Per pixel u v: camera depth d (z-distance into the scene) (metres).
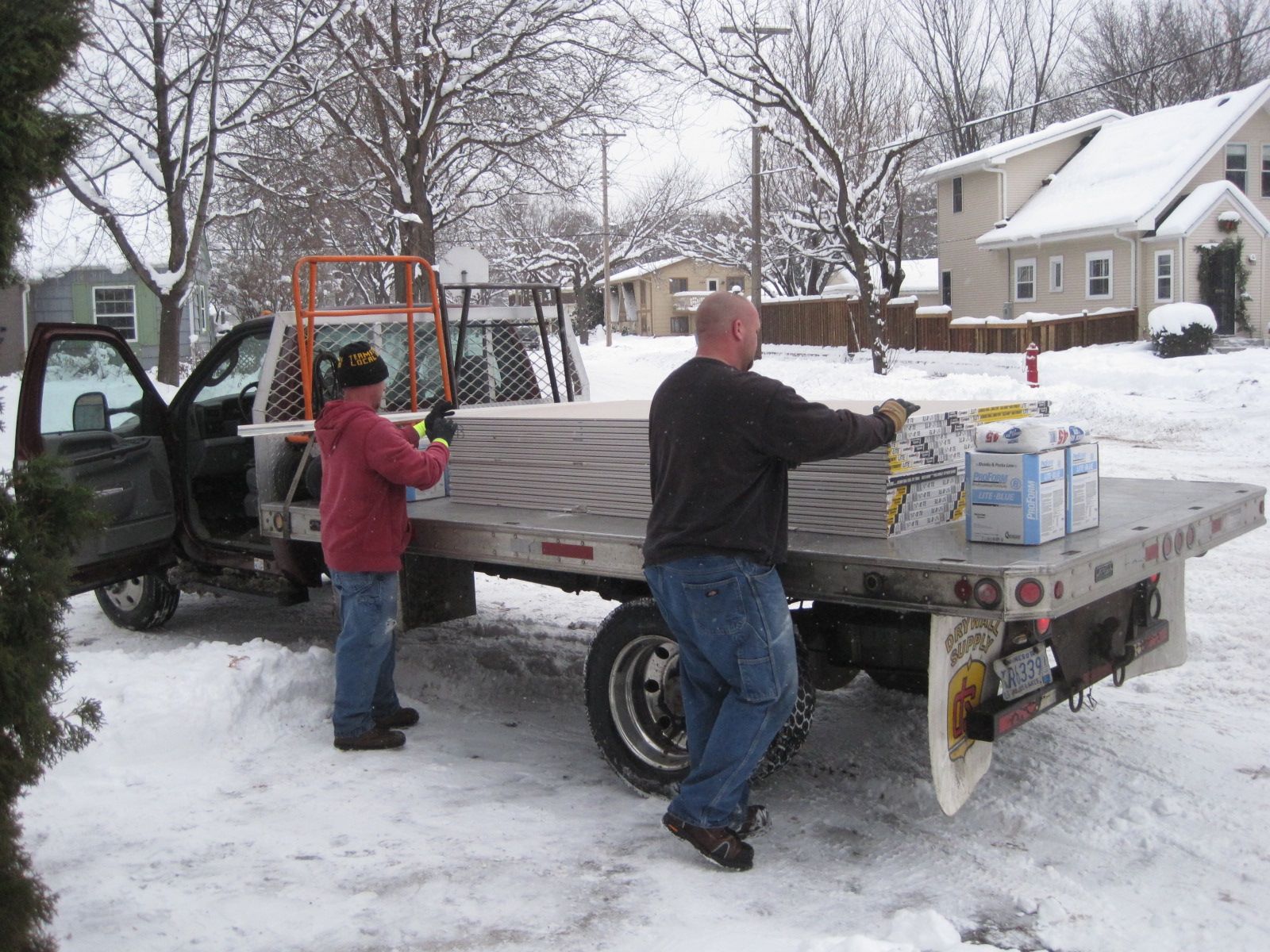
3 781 2.78
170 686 5.23
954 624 3.74
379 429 4.89
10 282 3.00
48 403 6.30
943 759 3.70
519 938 3.37
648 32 18.61
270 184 18.36
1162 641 4.77
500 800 4.48
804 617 4.42
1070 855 3.88
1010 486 3.90
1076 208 31.88
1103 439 15.80
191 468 6.93
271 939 3.37
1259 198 31.27
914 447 4.26
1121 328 29.14
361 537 4.94
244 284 25.84
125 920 3.47
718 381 3.73
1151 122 33.88
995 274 35.59
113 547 6.52
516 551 4.76
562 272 60.16
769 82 26.33
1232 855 3.83
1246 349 25.70
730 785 3.79
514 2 17.81
